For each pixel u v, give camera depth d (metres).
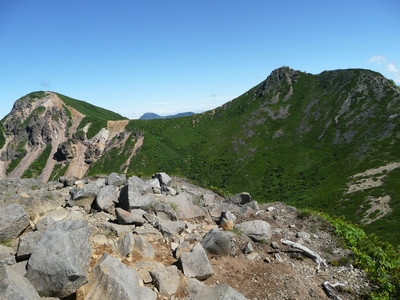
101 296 5.94
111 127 150.62
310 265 9.60
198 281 7.45
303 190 84.50
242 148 126.81
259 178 102.94
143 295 6.39
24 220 8.16
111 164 126.06
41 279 5.85
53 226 6.70
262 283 8.25
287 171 102.75
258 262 9.31
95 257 7.71
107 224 9.48
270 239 10.79
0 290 4.95
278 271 8.91
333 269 9.55
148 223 10.41
